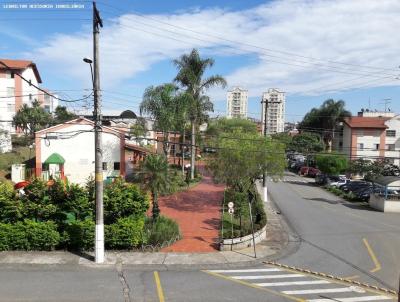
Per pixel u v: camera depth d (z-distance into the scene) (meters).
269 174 30.30
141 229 19.81
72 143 34.97
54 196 19.98
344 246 22.53
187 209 30.14
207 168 30.88
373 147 71.88
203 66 41.41
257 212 28.73
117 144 35.56
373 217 32.19
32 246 18.84
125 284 15.33
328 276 17.28
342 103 84.06
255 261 19.08
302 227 27.23
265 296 14.64
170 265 17.88
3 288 14.45
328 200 40.91
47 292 14.22
